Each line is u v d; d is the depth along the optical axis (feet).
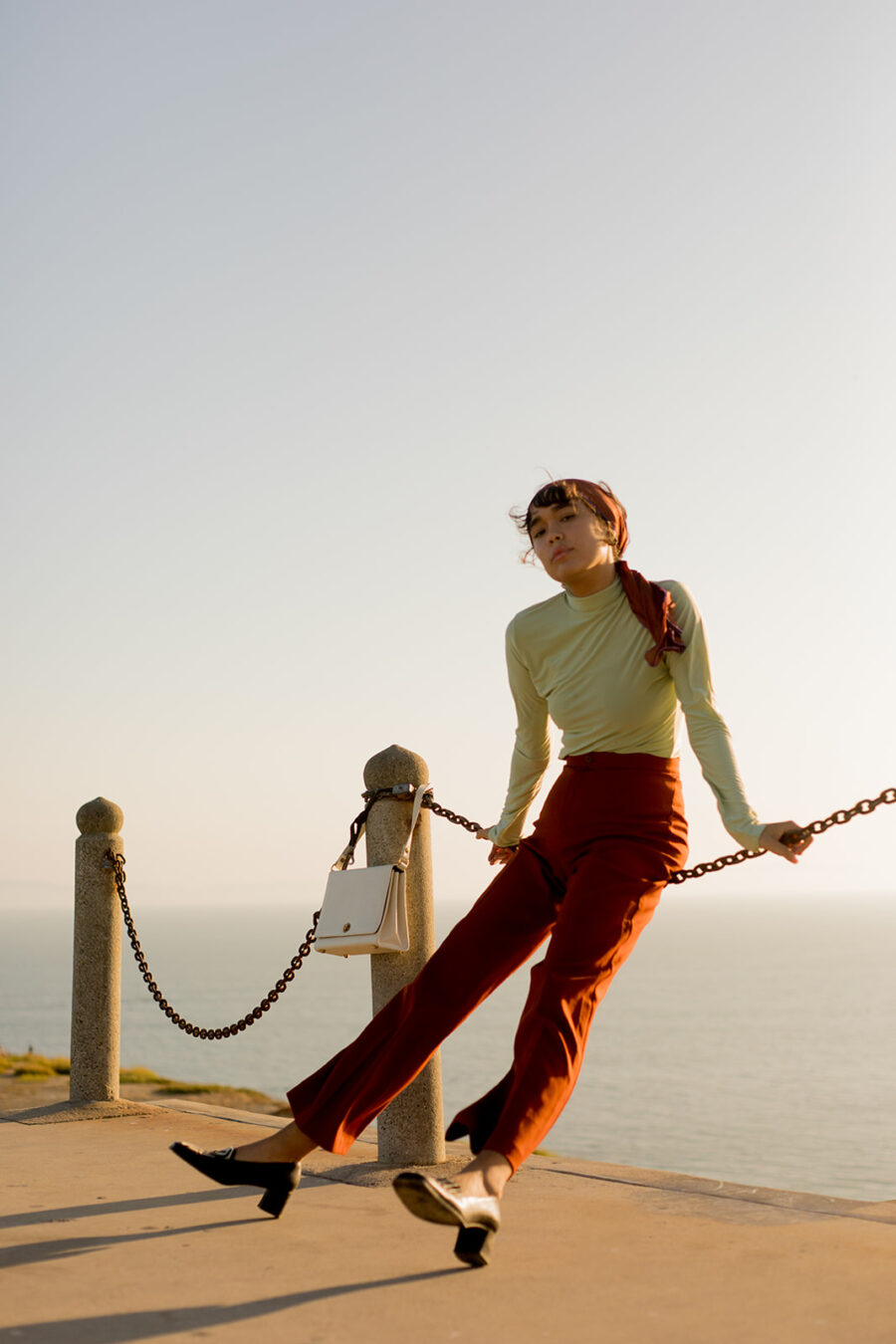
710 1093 500.33
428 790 15.47
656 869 11.46
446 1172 14.82
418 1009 12.00
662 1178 14.38
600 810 11.50
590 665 11.72
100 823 20.53
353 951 15.03
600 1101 481.05
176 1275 10.39
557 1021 10.73
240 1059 629.10
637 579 11.73
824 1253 10.86
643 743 11.70
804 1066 579.89
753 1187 13.74
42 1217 12.55
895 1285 9.87
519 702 12.78
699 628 11.67
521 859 12.20
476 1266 10.41
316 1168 15.17
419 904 15.51
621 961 11.28
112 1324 9.09
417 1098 15.15
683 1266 10.54
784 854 11.00
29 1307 9.50
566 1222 12.26
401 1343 8.65
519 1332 8.86
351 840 15.57
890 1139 398.83
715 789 11.43
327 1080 12.22
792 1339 8.59
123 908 20.22
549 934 12.26
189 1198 13.41
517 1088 10.50
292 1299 9.71
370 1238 11.61
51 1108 19.45
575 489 11.67
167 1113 19.33
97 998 20.03
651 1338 8.68
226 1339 8.74
